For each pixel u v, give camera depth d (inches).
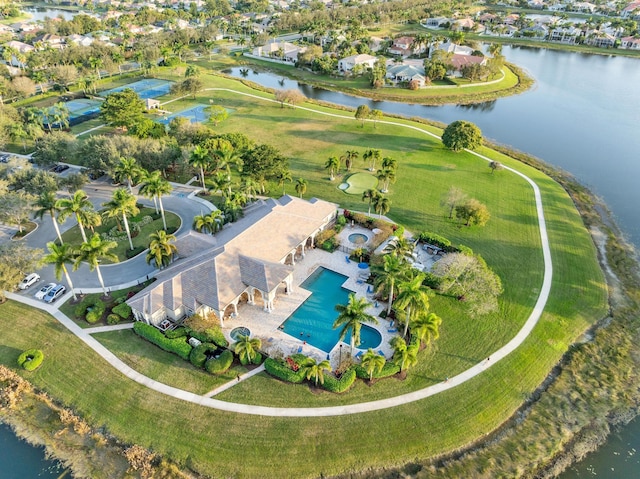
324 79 7253.9
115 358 2242.9
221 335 2315.5
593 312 2600.9
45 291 2613.2
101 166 3688.5
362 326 2426.2
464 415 2000.5
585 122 5497.1
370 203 3380.9
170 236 2657.5
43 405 2055.9
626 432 1982.0
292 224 2891.2
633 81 7071.9
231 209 3176.7
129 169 3307.1
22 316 2488.9
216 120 5142.7
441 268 2615.7
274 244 2728.8
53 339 2352.4
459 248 2933.1
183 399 2043.6
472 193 3777.1
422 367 2206.0
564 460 1866.4
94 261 2411.4
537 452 1882.4
